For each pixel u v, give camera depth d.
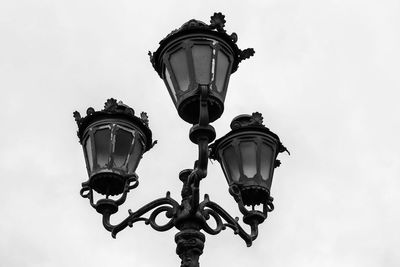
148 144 7.75
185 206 7.06
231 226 7.36
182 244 6.94
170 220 7.10
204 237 7.02
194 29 6.64
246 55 6.91
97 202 7.32
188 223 7.00
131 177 7.38
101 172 7.33
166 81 6.82
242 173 7.77
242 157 7.80
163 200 7.20
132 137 7.49
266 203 7.81
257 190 7.73
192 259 6.89
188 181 6.87
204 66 6.57
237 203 7.71
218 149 7.99
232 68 6.93
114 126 7.43
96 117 7.49
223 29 6.70
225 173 7.95
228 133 7.91
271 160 7.89
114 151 7.39
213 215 7.26
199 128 6.39
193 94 6.50
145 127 7.63
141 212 7.21
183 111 6.60
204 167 6.54
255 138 7.84
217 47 6.64
